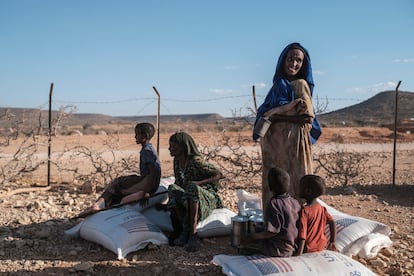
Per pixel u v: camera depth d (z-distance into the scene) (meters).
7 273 4.60
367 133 32.19
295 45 5.11
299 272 4.06
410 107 65.06
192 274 4.62
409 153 19.31
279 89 5.04
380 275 4.73
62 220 6.46
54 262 4.89
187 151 5.64
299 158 5.03
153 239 5.27
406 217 7.17
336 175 11.54
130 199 5.67
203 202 5.40
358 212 7.47
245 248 4.70
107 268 4.73
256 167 11.30
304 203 4.95
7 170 9.40
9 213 6.85
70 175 11.58
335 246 4.81
